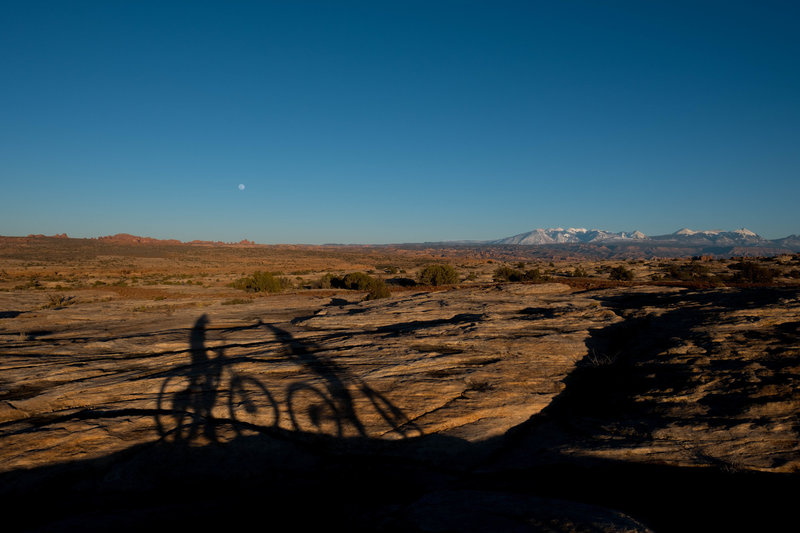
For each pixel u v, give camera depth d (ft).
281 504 18.51
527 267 235.40
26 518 18.39
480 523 13.80
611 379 32.14
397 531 13.89
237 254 536.01
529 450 22.82
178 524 16.51
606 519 13.73
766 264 173.27
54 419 28.81
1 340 52.19
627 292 75.51
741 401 24.02
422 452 23.44
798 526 14.52
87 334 55.98
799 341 31.12
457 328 48.29
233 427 26.81
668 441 21.35
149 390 33.09
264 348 45.16
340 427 26.08
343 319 59.41
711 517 15.40
